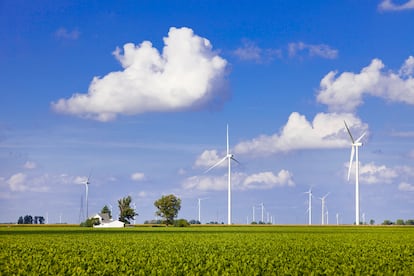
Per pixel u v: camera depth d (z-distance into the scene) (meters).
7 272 31.64
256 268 33.91
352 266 34.00
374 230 104.44
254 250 47.44
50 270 32.69
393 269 33.47
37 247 50.69
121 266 34.69
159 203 165.50
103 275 31.45
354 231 98.31
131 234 84.38
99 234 84.88
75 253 44.09
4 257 39.81
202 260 38.47
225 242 59.50
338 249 48.41
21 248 49.00
